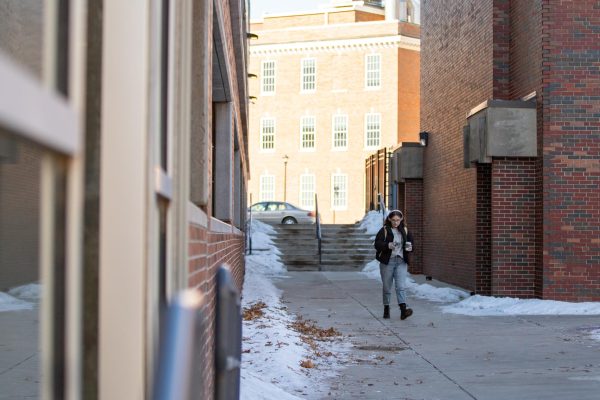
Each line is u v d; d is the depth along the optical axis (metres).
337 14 54.97
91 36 2.05
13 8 1.74
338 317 13.71
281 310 14.10
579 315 13.67
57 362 1.53
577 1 14.56
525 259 15.18
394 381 8.15
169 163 2.95
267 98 54.34
